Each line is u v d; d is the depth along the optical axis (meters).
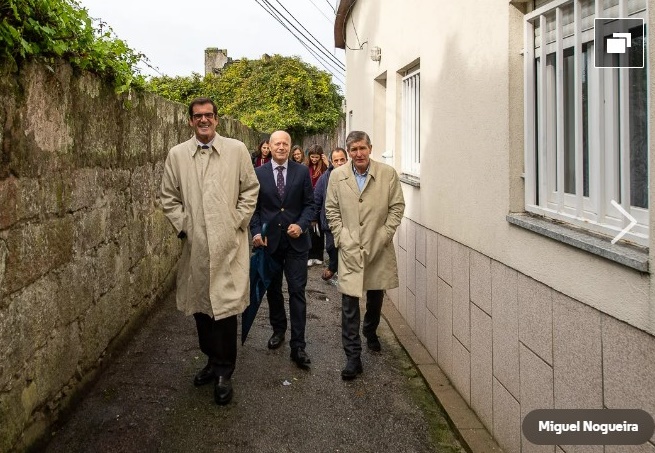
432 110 4.72
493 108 3.36
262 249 4.57
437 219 4.54
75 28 3.47
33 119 2.97
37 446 3.03
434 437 3.52
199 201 3.79
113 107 4.39
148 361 4.45
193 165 3.82
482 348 3.52
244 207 3.94
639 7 2.19
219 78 24.44
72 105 3.54
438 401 3.91
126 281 4.75
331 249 6.54
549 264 2.63
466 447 3.32
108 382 4.03
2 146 2.63
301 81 23.53
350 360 4.35
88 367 3.85
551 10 2.84
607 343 2.18
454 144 4.10
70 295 3.50
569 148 2.80
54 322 3.26
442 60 4.42
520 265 2.96
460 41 3.96
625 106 2.26
